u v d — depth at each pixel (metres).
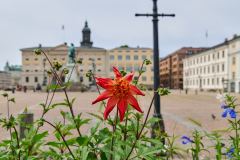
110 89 1.88
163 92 2.25
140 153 2.19
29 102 25.97
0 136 8.12
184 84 105.75
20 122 2.49
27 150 2.43
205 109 20.17
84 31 115.19
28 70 108.44
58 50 105.25
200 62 88.56
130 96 1.88
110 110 1.85
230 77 68.94
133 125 2.52
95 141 2.45
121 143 2.24
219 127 10.76
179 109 20.19
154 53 7.45
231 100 2.98
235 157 2.73
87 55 108.62
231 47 68.44
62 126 2.51
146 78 109.19
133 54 112.88
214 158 4.99
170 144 2.96
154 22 7.55
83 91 59.53
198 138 2.85
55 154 2.41
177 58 114.94
